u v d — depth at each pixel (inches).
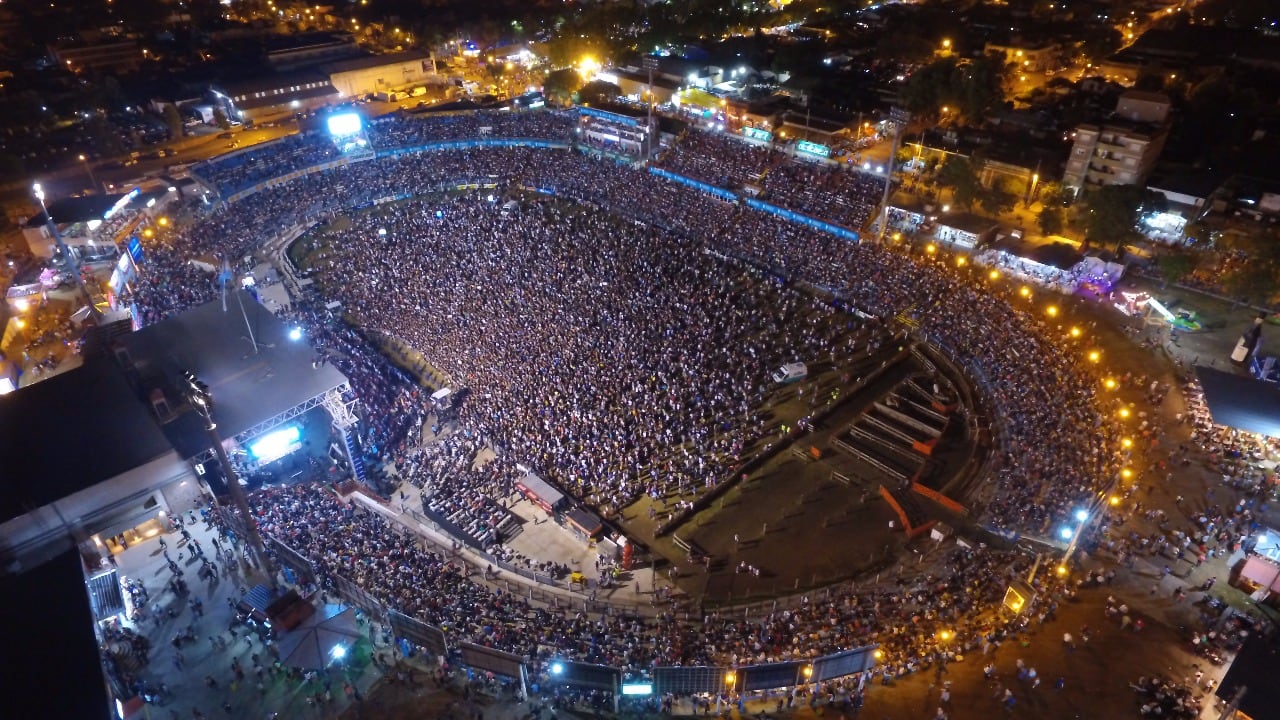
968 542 2331.4
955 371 3125.0
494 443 2778.1
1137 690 1787.6
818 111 5216.5
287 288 3843.5
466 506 2529.5
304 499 2405.3
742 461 2755.9
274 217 4453.7
